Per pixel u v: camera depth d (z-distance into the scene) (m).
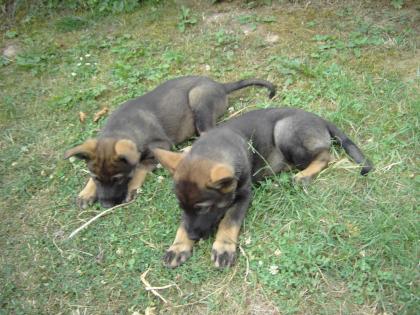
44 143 1.33
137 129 1.19
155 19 1.71
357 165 1.08
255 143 1.08
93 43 1.66
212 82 1.31
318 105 1.28
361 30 1.49
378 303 0.86
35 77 1.58
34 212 1.15
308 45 1.49
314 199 1.03
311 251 0.94
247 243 0.98
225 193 0.92
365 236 0.95
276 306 0.88
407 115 1.21
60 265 1.02
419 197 1.01
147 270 0.97
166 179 1.15
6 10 1.85
